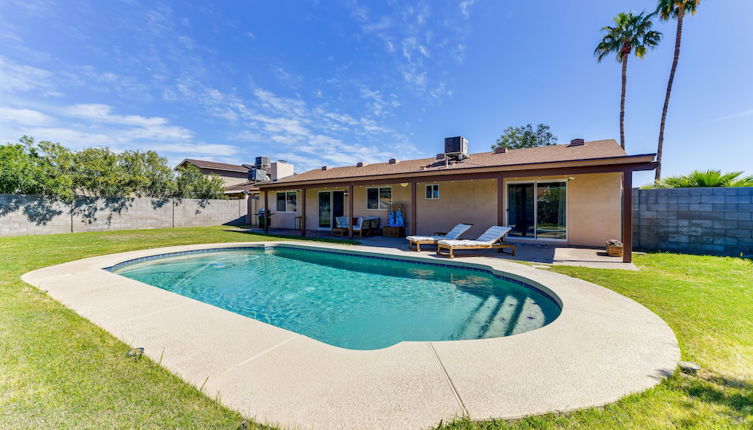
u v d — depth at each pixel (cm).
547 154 1101
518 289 611
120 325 361
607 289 506
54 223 1438
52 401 218
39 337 325
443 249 949
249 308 543
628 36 1672
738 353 292
